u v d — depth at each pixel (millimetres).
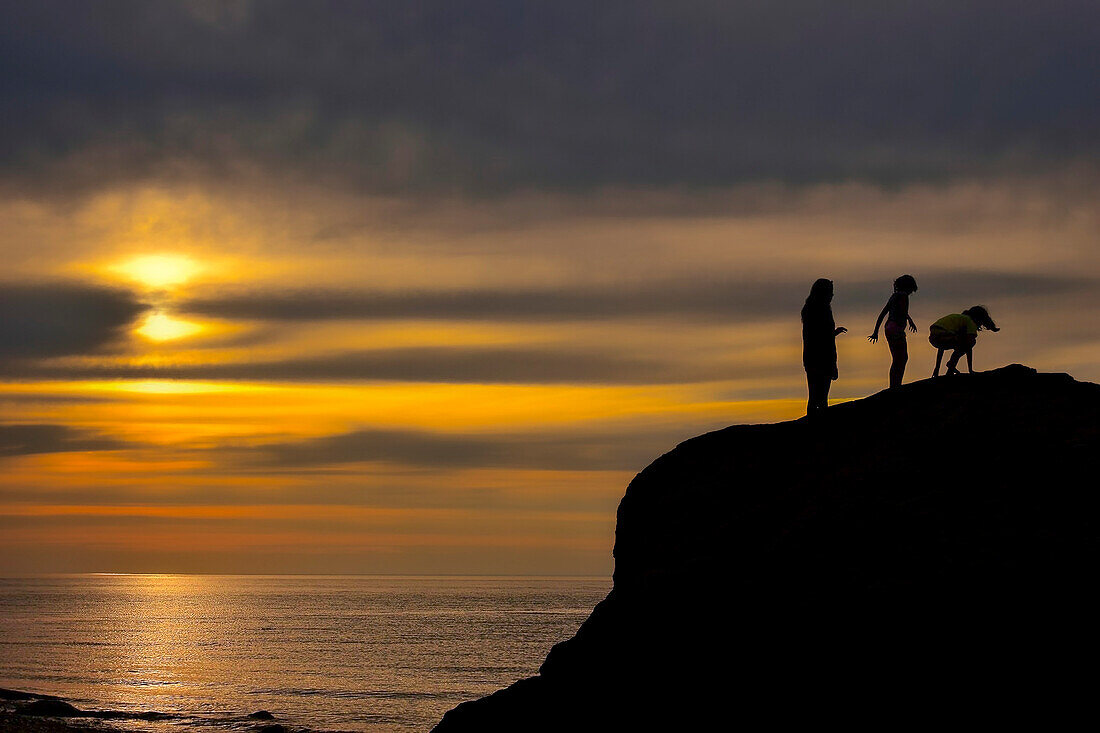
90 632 160125
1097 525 17734
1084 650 16641
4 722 48688
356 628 176500
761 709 19453
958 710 17328
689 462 24719
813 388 24422
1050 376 21672
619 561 25062
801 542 20453
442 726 24969
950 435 21094
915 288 25203
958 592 17969
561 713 22891
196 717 60344
